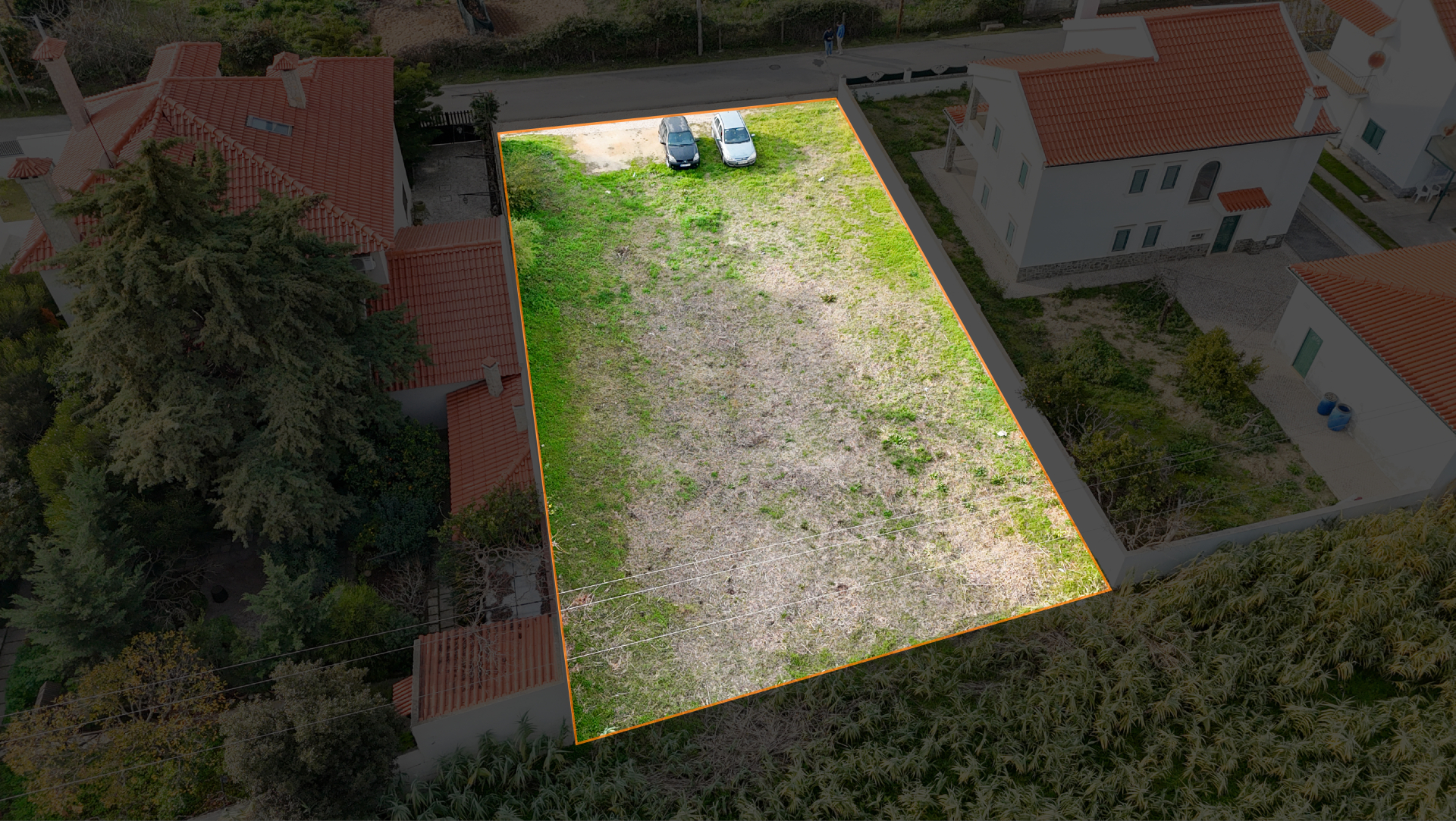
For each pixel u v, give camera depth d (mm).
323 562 23812
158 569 23531
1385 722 20266
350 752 18016
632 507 26953
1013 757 20109
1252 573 22750
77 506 21812
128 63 42188
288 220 22297
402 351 25078
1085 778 19688
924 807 19578
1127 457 24844
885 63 46156
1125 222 32469
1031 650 22219
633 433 29031
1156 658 21594
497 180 37719
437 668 20875
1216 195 32375
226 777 19625
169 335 21391
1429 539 22469
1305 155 31562
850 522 26594
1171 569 23750
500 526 23469
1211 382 28297
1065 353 30094
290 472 22500
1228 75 31781
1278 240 34000
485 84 44500
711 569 25406
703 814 19578
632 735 21359
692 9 46094
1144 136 30953
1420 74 33938
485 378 27594
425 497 25359
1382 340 26047
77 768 18531
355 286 23953
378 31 47969
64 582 20062
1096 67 31656
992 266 34312
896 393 30297
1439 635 21094
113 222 20516
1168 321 31531
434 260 28562
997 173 33969
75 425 24469
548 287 33969
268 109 28875
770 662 23188
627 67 46125
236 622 23328
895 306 33406
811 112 43312
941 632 23734
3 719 20984
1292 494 25766
